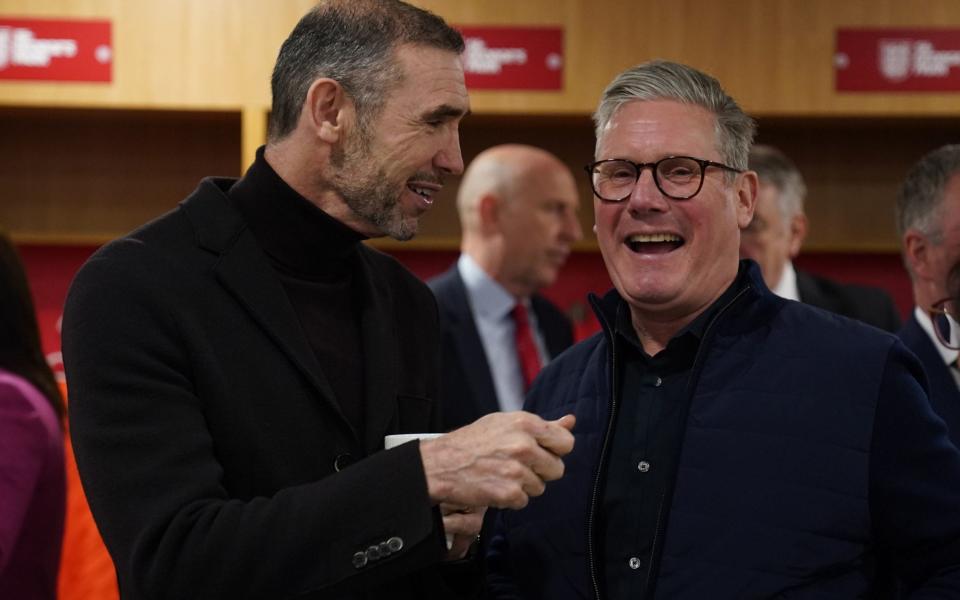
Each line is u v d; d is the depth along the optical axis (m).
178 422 1.58
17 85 4.21
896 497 1.63
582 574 1.72
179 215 1.75
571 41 4.23
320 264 1.79
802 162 4.63
